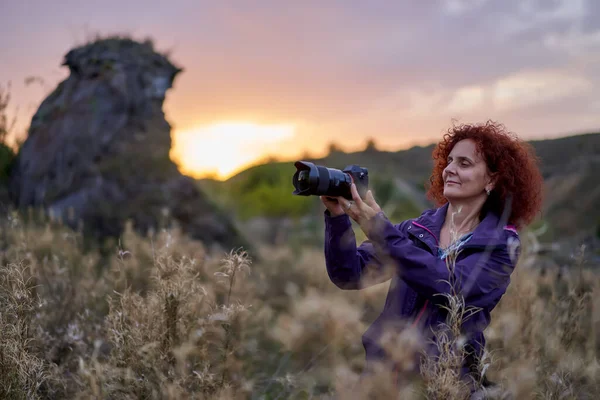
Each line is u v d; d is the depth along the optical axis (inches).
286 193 515.2
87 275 136.3
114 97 303.4
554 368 99.4
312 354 108.5
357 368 104.5
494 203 95.2
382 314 92.0
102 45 318.7
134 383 86.5
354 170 87.0
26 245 127.8
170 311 91.0
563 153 539.8
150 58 322.7
